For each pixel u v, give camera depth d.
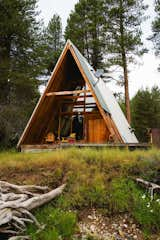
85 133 12.84
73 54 11.36
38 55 16.92
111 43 22.14
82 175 7.04
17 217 4.98
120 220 5.73
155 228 5.50
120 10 21.45
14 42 16.09
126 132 14.04
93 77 12.91
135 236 5.30
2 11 14.94
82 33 24.05
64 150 9.50
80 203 6.14
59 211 5.85
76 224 5.51
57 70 11.38
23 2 16.25
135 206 6.00
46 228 5.21
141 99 31.59
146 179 6.89
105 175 7.13
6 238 4.73
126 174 7.14
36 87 18.00
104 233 5.35
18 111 15.38
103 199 6.22
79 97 12.98
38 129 12.39
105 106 11.59
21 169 7.92
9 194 5.64
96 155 8.13
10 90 16.25
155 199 6.21
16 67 16.12
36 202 5.64
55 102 12.84
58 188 6.54
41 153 9.77
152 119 30.75
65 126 13.61
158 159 7.54
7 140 15.06
